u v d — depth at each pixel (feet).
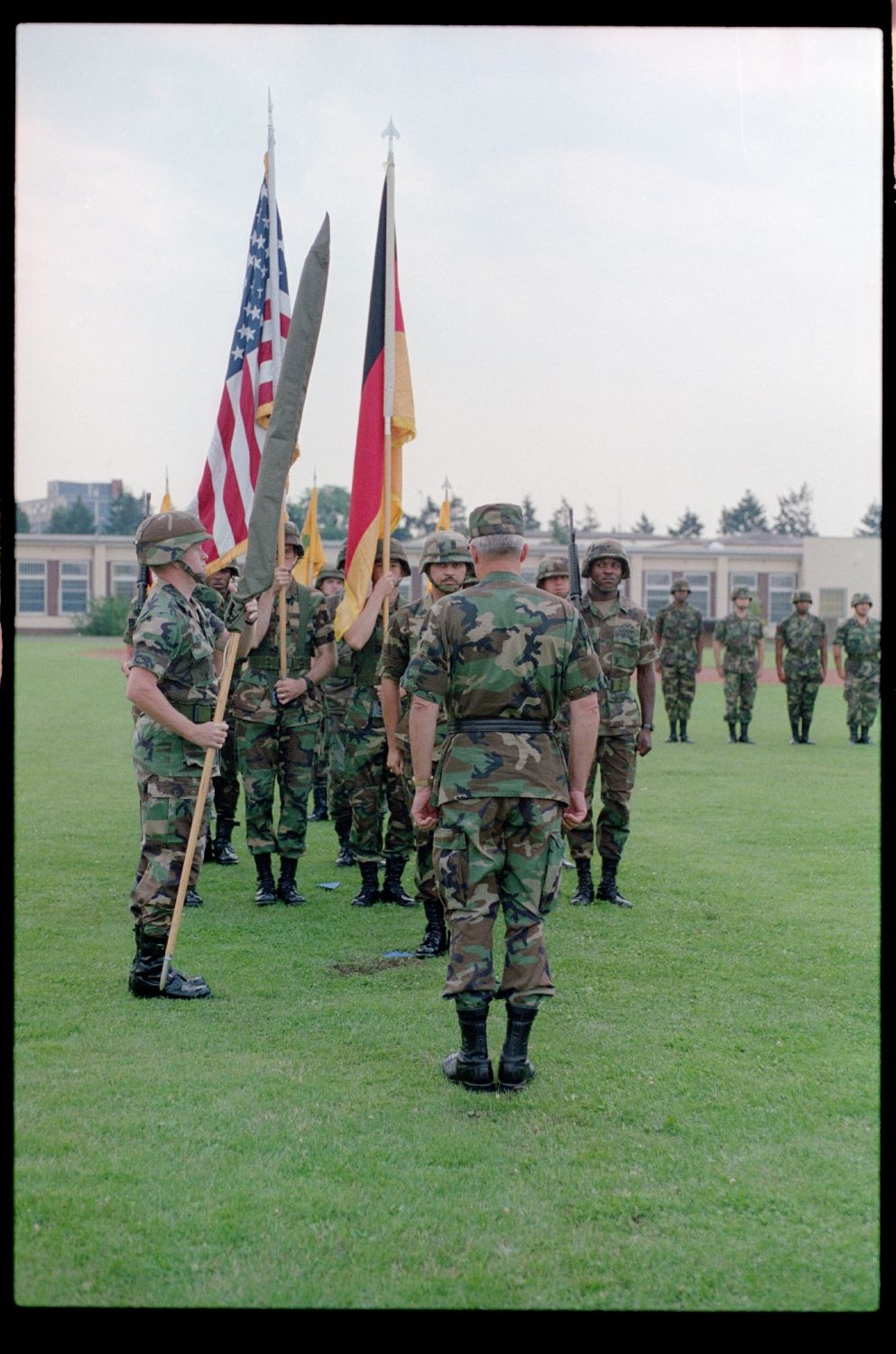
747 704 55.21
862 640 54.13
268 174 27.32
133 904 17.39
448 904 14.29
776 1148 12.42
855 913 22.66
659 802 36.86
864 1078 14.32
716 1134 12.76
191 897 23.43
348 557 23.41
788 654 54.75
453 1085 14.07
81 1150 12.20
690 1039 15.67
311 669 23.49
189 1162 11.96
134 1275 9.92
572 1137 12.66
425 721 14.62
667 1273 10.06
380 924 21.94
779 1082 14.16
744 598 55.16
